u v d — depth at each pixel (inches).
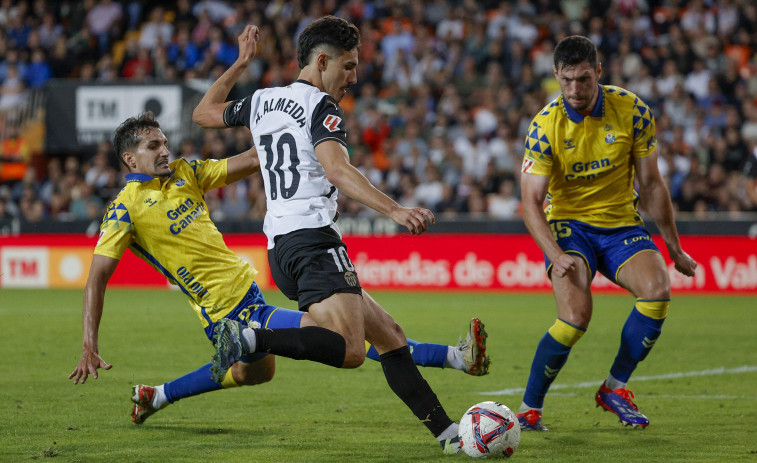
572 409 454.0
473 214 1214.9
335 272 333.1
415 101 1432.1
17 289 1272.1
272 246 346.3
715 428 399.9
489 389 516.4
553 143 402.0
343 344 320.5
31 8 1712.6
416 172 1302.9
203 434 387.2
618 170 410.6
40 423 411.2
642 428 399.9
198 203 389.7
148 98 1434.5
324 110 330.6
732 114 1214.3
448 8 1540.4
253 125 352.2
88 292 362.0
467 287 1181.1
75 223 1291.8
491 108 1375.5
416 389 342.6
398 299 1081.4
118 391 502.6
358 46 349.4
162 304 1042.7
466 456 338.3
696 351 675.4
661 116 1280.8
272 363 392.2
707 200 1152.8
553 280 402.9
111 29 1668.3
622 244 412.5
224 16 1656.0
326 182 343.3
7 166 1483.8
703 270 1109.1
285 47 1551.4
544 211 434.3
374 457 339.0
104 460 335.0
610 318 890.1
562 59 383.2
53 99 1460.4
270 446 360.8
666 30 1487.5
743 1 1456.7
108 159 1427.2
